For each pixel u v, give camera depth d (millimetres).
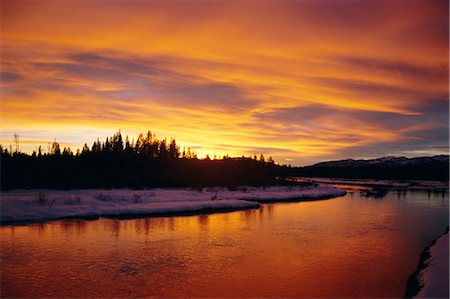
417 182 112938
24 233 22609
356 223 28406
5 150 52625
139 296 12969
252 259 17594
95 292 13266
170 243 20672
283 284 14203
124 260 17172
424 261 16906
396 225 27719
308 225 27188
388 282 14445
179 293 13250
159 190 45562
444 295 11578
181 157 85562
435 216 32906
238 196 46312
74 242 20516
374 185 93062
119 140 75750
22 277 14695
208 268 16141
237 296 12992
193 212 33312
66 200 32438
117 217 29344
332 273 15555
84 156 65625
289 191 55875
